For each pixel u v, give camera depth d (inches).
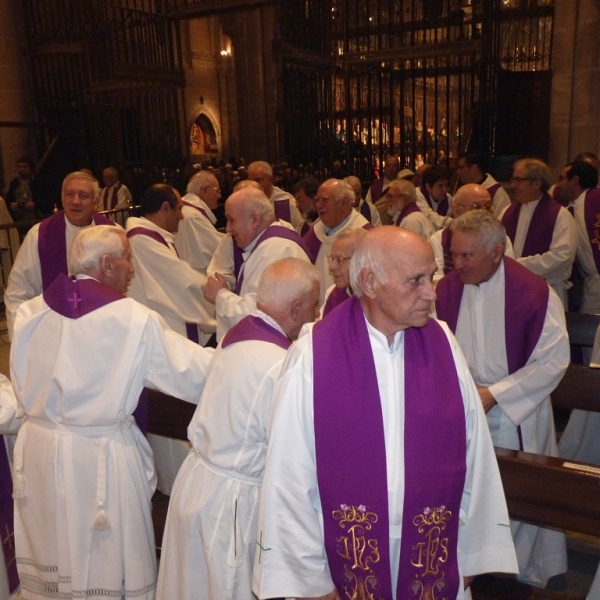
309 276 86.4
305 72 356.8
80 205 158.9
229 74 780.0
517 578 111.7
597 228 193.0
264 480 70.6
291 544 68.9
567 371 117.4
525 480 87.1
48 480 92.4
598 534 83.4
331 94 372.5
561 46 335.0
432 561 70.0
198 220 204.7
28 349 93.7
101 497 91.3
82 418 90.3
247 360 82.6
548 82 395.9
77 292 91.0
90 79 402.0
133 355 89.4
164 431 114.5
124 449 93.8
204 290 138.0
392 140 360.5
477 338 109.4
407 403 69.1
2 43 457.4
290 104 351.6
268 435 72.9
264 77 615.8
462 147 340.8
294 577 68.9
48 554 95.7
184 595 85.7
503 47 532.4
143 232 153.7
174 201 159.9
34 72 478.6
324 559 71.0
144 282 152.2
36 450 93.7
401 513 70.0
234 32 617.0
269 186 254.8
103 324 89.6
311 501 71.6
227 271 156.0
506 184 326.3
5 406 100.8
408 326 68.4
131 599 94.4
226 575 82.7
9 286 165.3
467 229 102.0
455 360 71.7
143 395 101.9
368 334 70.6
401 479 69.6
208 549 83.2
